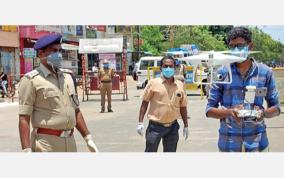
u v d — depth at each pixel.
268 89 4.80
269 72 4.79
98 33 48.00
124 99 22.80
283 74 14.93
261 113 4.72
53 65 4.89
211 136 11.20
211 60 5.42
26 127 4.83
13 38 33.00
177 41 52.72
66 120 4.91
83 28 43.44
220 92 4.88
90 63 38.38
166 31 57.16
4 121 14.97
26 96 4.83
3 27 31.84
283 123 12.85
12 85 22.88
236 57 4.75
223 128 4.88
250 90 4.72
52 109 4.87
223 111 4.77
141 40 57.47
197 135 11.37
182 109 6.85
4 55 32.19
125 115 16.05
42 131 4.88
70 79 5.07
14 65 33.31
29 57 33.78
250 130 4.77
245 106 4.74
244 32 4.75
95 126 13.34
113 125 13.50
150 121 6.63
